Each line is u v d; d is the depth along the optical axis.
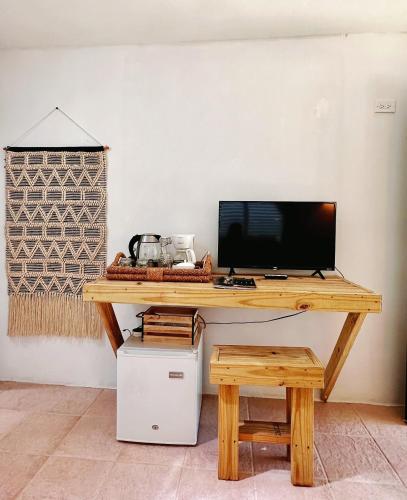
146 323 1.92
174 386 1.78
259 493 1.46
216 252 2.30
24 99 2.40
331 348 2.27
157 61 2.31
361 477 1.57
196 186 2.30
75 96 2.37
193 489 1.48
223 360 1.57
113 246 2.36
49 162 2.36
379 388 2.25
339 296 1.64
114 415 2.06
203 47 2.28
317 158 2.23
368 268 2.22
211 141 2.29
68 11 1.98
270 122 2.25
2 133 2.43
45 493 1.44
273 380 1.51
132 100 2.33
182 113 2.30
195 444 1.79
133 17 2.04
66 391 2.35
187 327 1.89
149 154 2.33
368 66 2.19
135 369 1.80
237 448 1.53
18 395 2.29
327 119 2.22
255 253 2.12
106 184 2.35
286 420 1.86
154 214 2.33
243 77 2.26
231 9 1.95
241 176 2.28
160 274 1.87
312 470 1.50
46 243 2.38
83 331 2.38
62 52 2.37
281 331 2.30
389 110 2.18
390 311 2.22
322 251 2.08
